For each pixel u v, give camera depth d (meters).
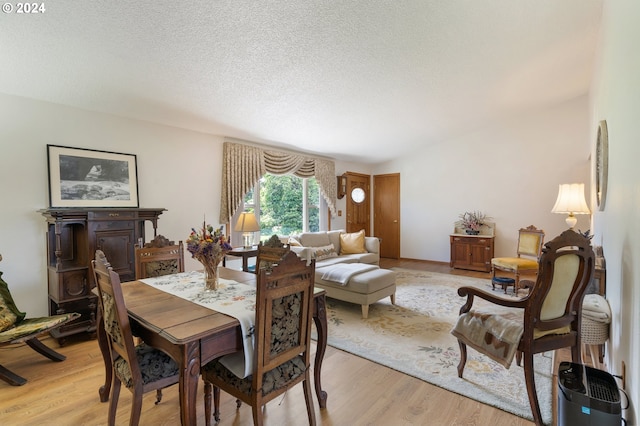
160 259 2.59
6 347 2.75
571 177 5.13
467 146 6.10
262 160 4.95
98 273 1.65
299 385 2.22
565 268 1.79
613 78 2.16
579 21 2.90
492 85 4.05
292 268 1.53
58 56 2.40
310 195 6.13
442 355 2.59
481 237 5.68
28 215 2.95
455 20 2.66
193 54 2.60
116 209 3.05
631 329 1.54
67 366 2.44
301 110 3.97
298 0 2.21
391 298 3.86
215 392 1.82
